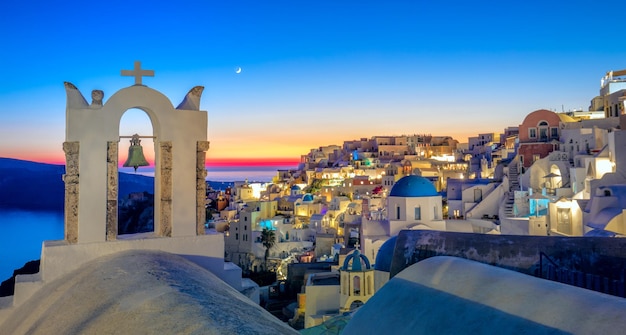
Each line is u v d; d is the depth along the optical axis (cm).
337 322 1716
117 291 778
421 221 5228
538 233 5219
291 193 12888
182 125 1172
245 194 14188
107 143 1112
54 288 970
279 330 646
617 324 430
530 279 581
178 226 1160
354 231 7412
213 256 1177
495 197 6681
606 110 8169
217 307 674
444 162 12444
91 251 1080
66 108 1103
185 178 1171
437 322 599
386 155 15125
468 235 1109
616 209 4306
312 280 4694
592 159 5500
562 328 468
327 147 18625
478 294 600
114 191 1113
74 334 679
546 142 7050
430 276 713
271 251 8544
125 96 1128
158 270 874
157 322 616
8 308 1020
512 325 509
